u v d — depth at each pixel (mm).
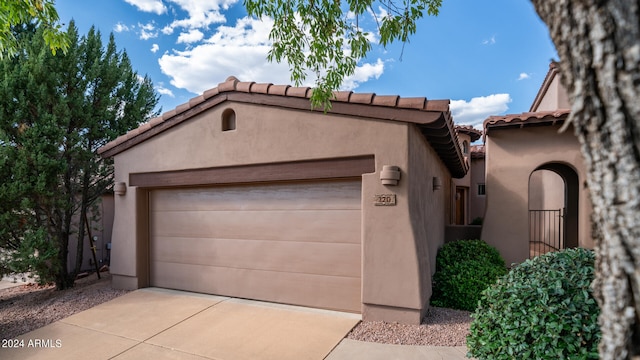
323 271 5934
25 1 5043
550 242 13555
